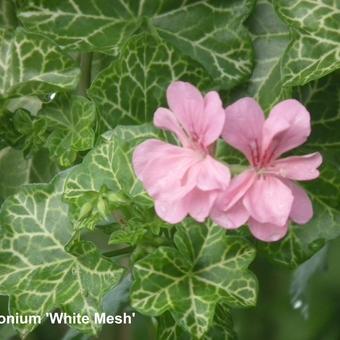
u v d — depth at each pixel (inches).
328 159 26.5
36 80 25.9
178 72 26.0
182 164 23.8
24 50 26.1
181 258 24.7
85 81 26.8
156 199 23.8
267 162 23.9
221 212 23.6
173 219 23.6
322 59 25.2
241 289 24.7
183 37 26.4
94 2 26.3
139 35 25.6
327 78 26.1
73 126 26.4
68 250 25.1
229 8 26.2
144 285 24.5
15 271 25.6
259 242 25.7
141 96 26.0
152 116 26.1
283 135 23.7
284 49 26.2
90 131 25.9
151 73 26.0
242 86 26.3
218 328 25.7
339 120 26.2
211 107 23.8
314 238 25.7
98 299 25.1
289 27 25.5
